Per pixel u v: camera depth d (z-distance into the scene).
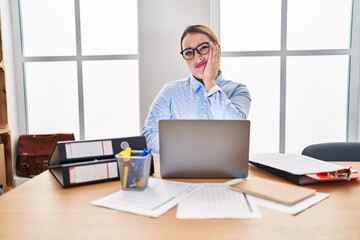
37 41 2.75
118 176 1.13
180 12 2.36
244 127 1.10
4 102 2.40
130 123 2.78
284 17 2.54
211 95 1.88
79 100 2.78
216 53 1.98
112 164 1.13
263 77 2.62
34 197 0.96
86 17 2.70
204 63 1.99
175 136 1.12
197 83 2.09
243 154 1.11
